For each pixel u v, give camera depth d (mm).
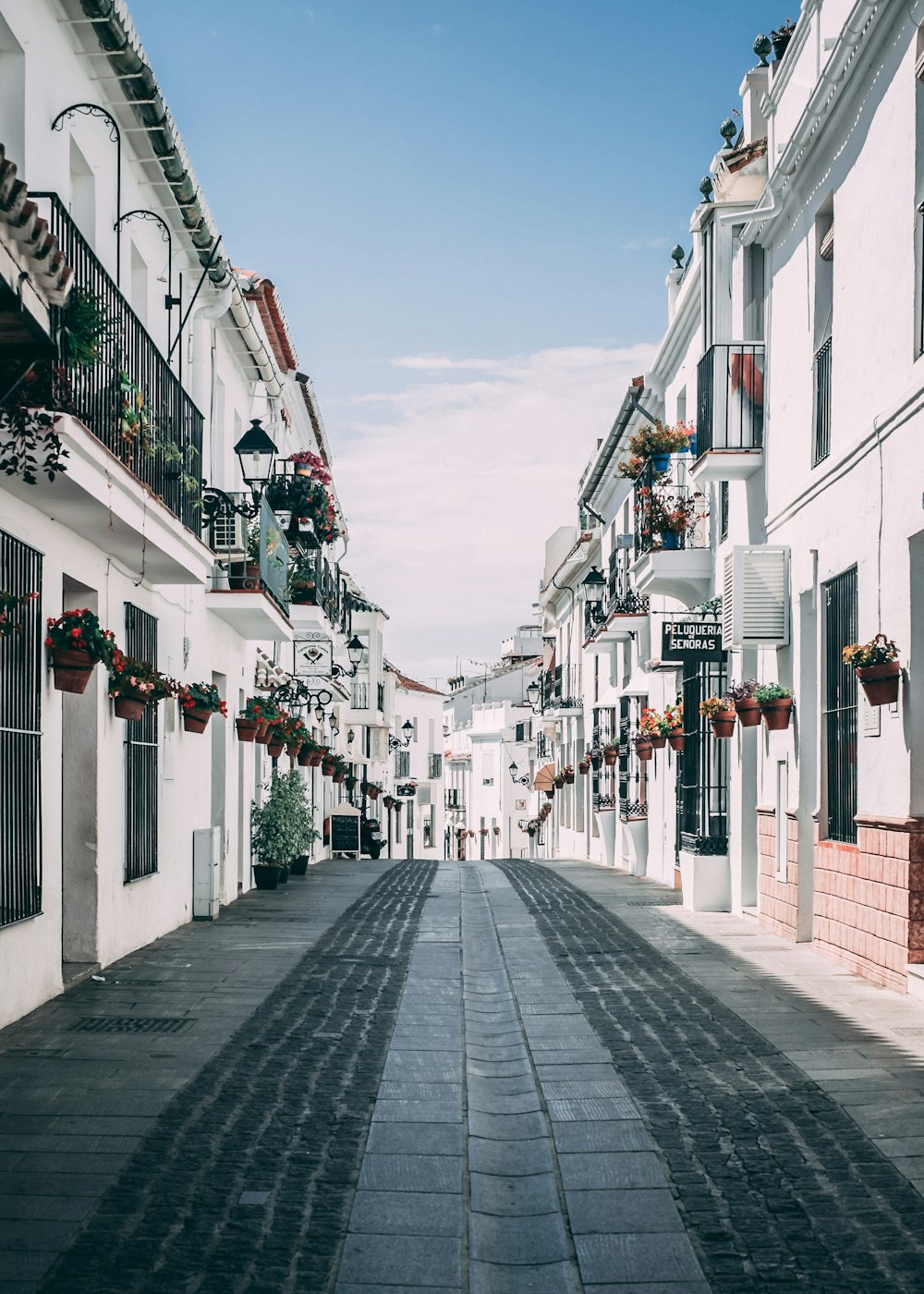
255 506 16281
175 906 14820
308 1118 6730
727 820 17109
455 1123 6695
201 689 14609
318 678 24422
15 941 9141
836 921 11867
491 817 73250
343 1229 5180
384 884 22500
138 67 10836
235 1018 9305
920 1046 8258
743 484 16250
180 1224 5199
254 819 20922
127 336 10648
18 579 9250
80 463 8953
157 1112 6770
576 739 38062
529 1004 10109
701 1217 5336
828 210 12859
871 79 11008
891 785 10312
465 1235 5164
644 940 13672
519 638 80875
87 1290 4543
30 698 9477
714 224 16391
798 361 13680
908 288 10055
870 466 10922
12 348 6836
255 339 17812
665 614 21344
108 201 11484
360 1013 9602
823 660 12617
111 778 11930
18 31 9156
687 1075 7648
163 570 12555
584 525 35906
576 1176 5879
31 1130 6426
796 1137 6352
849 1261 4859
